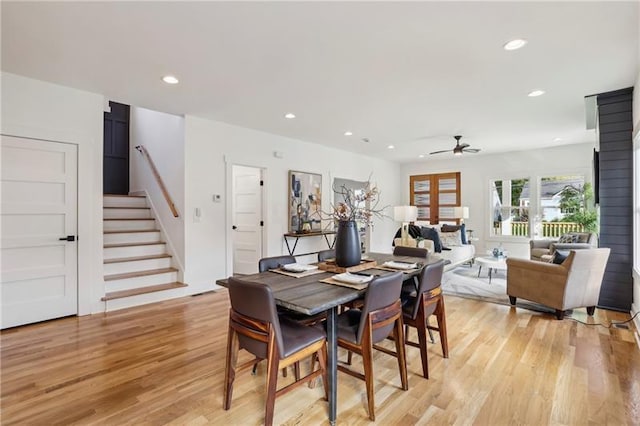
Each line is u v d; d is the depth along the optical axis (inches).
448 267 233.6
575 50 104.7
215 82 131.0
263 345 69.4
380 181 323.6
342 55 108.2
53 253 135.8
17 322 127.7
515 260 156.4
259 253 219.1
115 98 150.1
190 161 178.1
